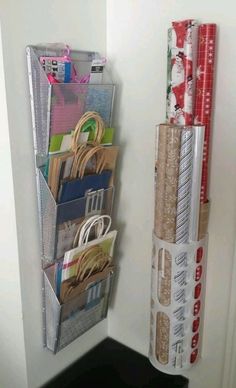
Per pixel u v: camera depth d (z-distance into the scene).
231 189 0.84
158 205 0.84
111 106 0.94
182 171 0.78
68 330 1.00
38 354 0.99
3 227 0.88
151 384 1.04
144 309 1.09
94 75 0.90
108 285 1.07
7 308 0.96
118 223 1.08
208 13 0.79
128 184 1.03
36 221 0.89
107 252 1.01
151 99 0.92
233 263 0.87
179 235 0.82
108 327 1.21
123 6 0.91
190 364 0.95
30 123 0.82
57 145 0.82
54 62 0.80
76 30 0.88
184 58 0.77
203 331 0.98
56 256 0.90
